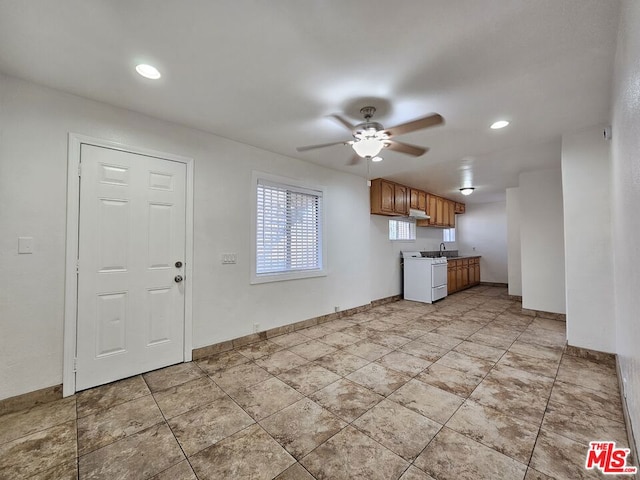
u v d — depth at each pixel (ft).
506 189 18.69
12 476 4.50
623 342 6.64
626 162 5.05
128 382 7.48
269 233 11.28
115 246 7.52
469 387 7.16
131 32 4.89
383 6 4.35
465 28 4.79
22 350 6.28
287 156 11.68
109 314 7.41
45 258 6.55
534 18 4.58
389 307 16.40
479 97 7.00
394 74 6.09
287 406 6.37
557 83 6.40
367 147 7.32
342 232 14.24
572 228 9.36
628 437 5.23
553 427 5.58
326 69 5.93
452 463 4.69
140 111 7.82
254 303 10.52
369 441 5.23
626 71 4.45
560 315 13.43
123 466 4.68
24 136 6.35
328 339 10.84
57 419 5.90
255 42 5.14
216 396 6.80
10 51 5.39
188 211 8.84
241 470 4.58
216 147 9.52
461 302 17.63
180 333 8.66
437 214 21.44
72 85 6.55
